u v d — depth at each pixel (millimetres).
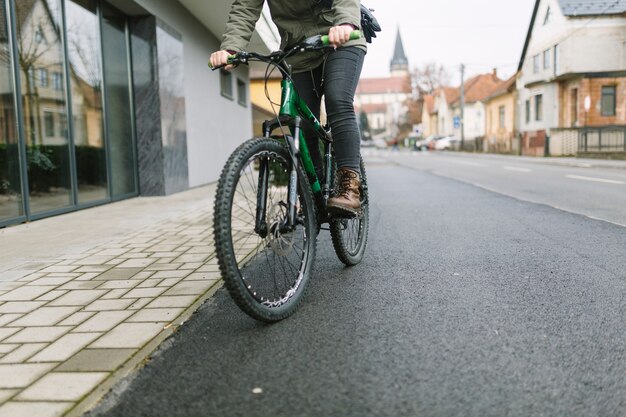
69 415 1828
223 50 2785
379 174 15383
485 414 1771
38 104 6586
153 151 9266
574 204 7430
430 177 13789
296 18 2979
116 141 8609
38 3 6621
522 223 5766
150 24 9133
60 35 7094
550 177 13062
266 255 2791
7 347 2434
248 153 2463
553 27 32875
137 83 9211
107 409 1862
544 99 34469
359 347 2342
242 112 17094
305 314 2795
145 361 2252
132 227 5809
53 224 6125
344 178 2990
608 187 10031
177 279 3561
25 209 6293
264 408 1842
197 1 10609
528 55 37156
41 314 2895
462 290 3193
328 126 3117
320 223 3234
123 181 8812
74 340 2502
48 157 6781
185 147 10625
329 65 2938
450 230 5367
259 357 2264
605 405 1814
